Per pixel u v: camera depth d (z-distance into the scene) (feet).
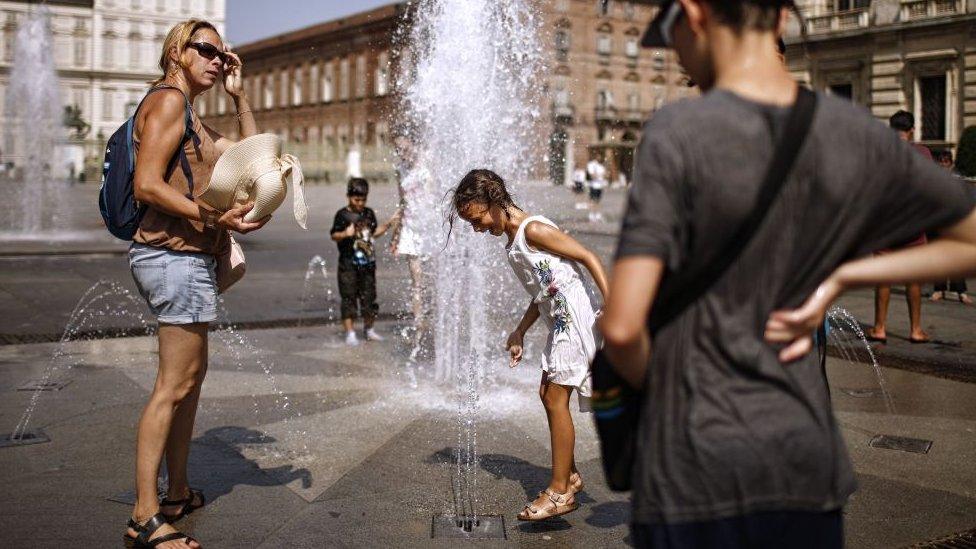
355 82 221.05
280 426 16.58
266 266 45.32
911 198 5.38
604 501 12.79
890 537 11.37
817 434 5.30
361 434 16.10
